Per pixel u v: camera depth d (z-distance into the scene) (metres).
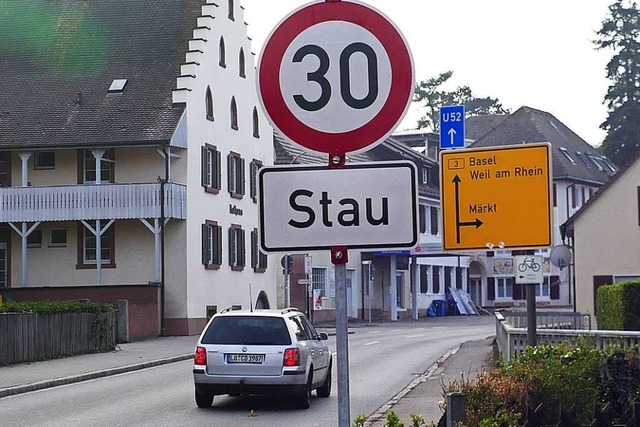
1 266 46.69
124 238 45.84
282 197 4.79
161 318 44.06
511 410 7.86
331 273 61.22
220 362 19.06
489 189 9.19
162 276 44.88
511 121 86.75
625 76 83.50
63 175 46.53
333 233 4.77
